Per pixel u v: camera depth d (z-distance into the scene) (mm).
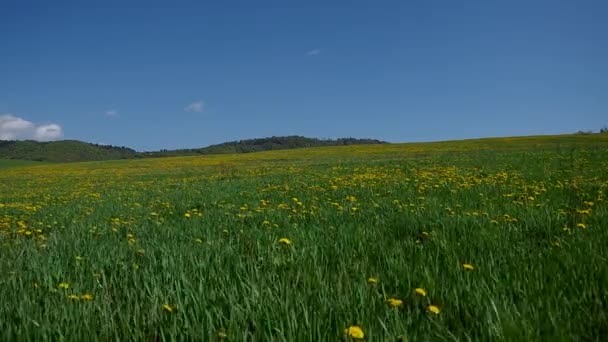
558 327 2766
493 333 2742
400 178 17281
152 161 73312
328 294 3541
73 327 3018
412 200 10234
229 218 8805
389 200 10578
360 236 5934
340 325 2893
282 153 73312
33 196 21641
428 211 7980
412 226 6840
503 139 78812
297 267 4508
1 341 2859
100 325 3188
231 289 3705
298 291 3637
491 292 3477
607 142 54469
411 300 3551
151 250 5613
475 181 14531
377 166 27750
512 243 5254
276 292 3580
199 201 13680
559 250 4688
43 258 5316
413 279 3936
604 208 7492
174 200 14531
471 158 31422
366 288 3629
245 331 2779
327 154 63406
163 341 2848
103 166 66250
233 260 4879
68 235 7414
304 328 2855
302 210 9516
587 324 2865
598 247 4676
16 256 5754
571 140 65000
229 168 41750
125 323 3133
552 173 16562
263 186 18328
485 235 5633
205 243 5879
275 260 4789
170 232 7207
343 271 4199
